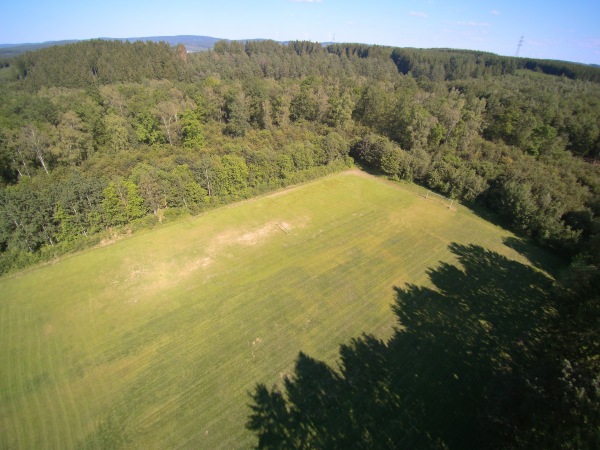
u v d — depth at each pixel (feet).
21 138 185.78
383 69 517.55
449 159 214.48
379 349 101.24
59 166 200.03
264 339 103.45
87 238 145.69
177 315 111.75
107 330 105.50
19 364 94.17
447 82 421.18
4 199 130.11
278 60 520.83
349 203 193.77
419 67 524.52
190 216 171.22
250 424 80.59
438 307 119.03
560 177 187.62
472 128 232.94
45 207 135.44
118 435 78.43
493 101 281.13
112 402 85.20
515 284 133.28
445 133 238.89
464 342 105.19
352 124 280.31
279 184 206.18
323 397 86.89
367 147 241.35
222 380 90.84
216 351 99.09
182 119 239.91
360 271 136.26
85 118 230.48
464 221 179.73
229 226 164.86
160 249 145.48
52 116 235.40
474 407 85.87
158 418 81.76
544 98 271.49
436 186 213.46
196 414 82.64
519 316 116.98
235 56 541.75
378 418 82.43
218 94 298.35
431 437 78.95
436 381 92.17
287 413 83.05
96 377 91.30
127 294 120.16
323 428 80.02
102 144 233.35
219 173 180.86
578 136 230.48
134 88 320.70
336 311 115.24
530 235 167.53
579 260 127.65
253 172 196.24
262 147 229.45
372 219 177.58
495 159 215.10
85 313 111.65
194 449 75.77
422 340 105.09
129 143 233.55
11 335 102.83
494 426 72.43
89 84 373.61
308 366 95.09
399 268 139.13
